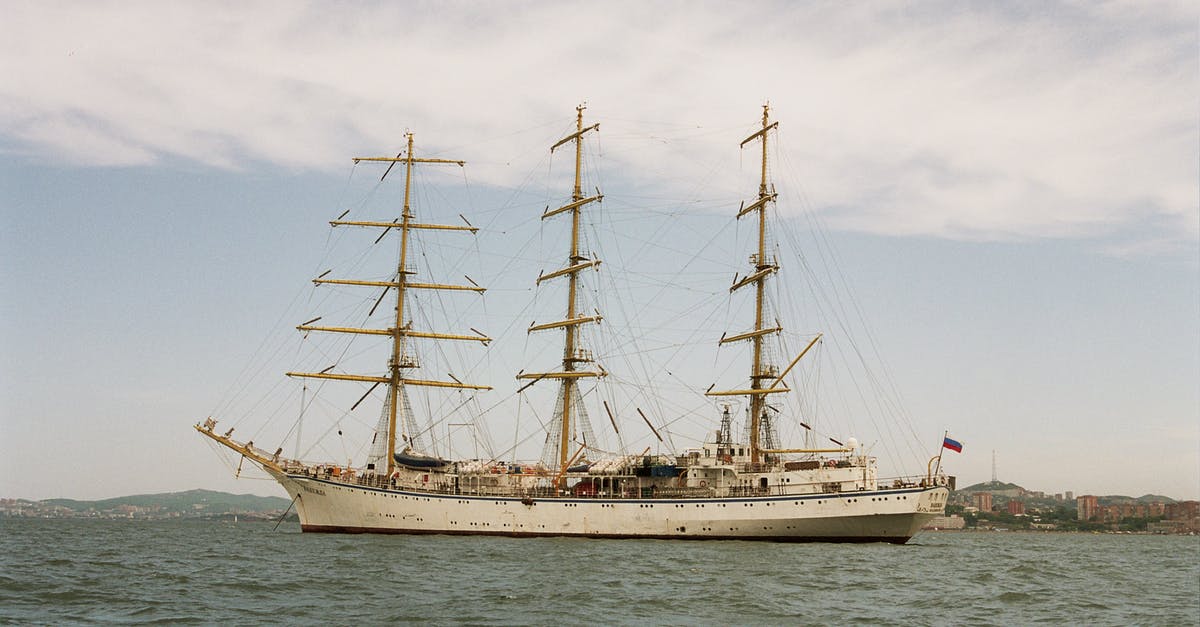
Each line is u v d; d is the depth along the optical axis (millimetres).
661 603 61594
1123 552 154625
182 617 54375
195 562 84125
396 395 128000
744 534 110812
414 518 116188
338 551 94188
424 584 68250
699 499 111375
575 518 113625
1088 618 61406
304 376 122875
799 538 110375
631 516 112938
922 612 61719
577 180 133125
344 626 52344
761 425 125312
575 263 131625
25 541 124562
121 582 68375
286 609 57406
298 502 119875
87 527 199000
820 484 110500
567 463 125000
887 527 109125
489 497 114750
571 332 130125
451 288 131375
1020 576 86750
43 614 55156
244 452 118938
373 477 118688
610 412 127125
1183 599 72938
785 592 67812
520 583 69312
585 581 70812
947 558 102688
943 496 108688
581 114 134125
